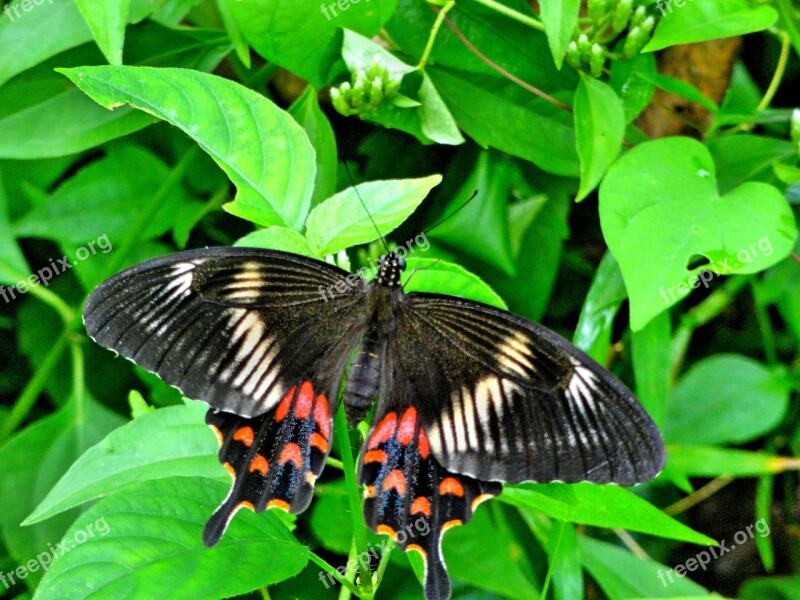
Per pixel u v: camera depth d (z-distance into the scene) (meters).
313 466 0.64
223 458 0.64
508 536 0.71
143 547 0.63
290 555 0.64
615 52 0.70
